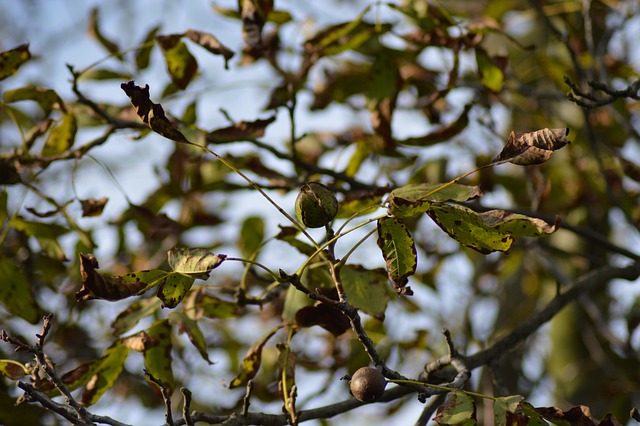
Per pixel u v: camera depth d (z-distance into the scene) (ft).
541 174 10.55
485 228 8.02
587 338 13.32
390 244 8.18
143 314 9.14
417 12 9.91
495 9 11.60
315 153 10.66
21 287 9.43
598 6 11.10
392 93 9.82
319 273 9.01
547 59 11.34
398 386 9.00
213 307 9.23
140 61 10.00
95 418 8.48
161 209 10.50
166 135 8.18
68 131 9.64
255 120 9.60
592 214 12.24
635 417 8.09
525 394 13.56
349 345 10.34
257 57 10.15
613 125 11.28
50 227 9.61
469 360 9.41
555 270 11.60
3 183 9.52
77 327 11.28
